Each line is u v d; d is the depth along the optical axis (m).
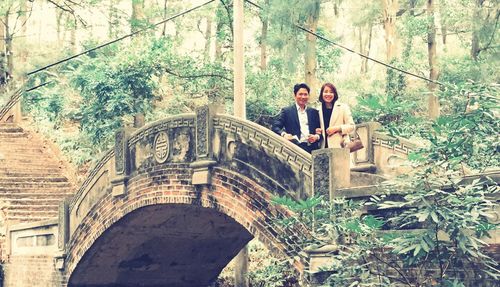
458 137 7.83
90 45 29.41
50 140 26.33
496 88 8.06
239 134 12.23
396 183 7.99
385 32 25.06
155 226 15.88
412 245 7.59
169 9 34.62
